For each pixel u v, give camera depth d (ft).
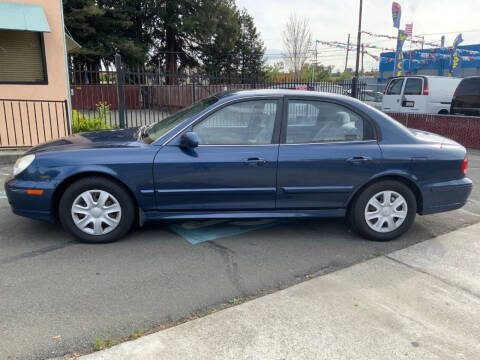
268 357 7.92
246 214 13.38
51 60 28.84
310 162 13.04
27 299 9.74
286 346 8.25
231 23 113.29
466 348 8.38
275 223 15.53
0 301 9.62
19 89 28.17
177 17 107.45
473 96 35.68
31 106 28.91
